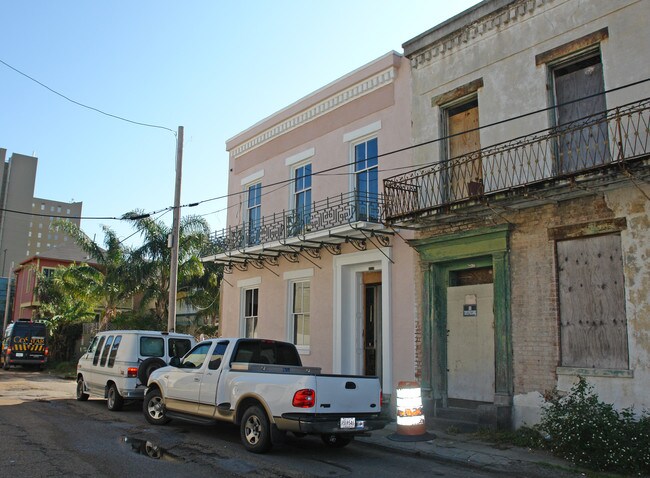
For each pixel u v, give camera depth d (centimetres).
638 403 854
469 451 884
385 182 1302
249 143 1883
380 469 785
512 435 959
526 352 1013
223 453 862
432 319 1195
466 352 1159
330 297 1466
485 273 1161
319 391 824
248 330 1798
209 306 2698
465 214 1080
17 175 9144
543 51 1060
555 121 1038
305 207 1596
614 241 927
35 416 1220
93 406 1421
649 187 877
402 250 1289
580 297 958
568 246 985
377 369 1396
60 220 2766
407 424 968
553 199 973
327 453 891
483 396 1113
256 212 1830
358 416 866
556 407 888
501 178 1091
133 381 1291
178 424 1137
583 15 1002
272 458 834
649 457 736
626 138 847
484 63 1163
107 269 2719
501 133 1112
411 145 1302
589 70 1005
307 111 1619
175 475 719
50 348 3130
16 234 9031
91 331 3094
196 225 2570
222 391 948
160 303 2600
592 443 780
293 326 1606
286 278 1627
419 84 1304
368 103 1435
